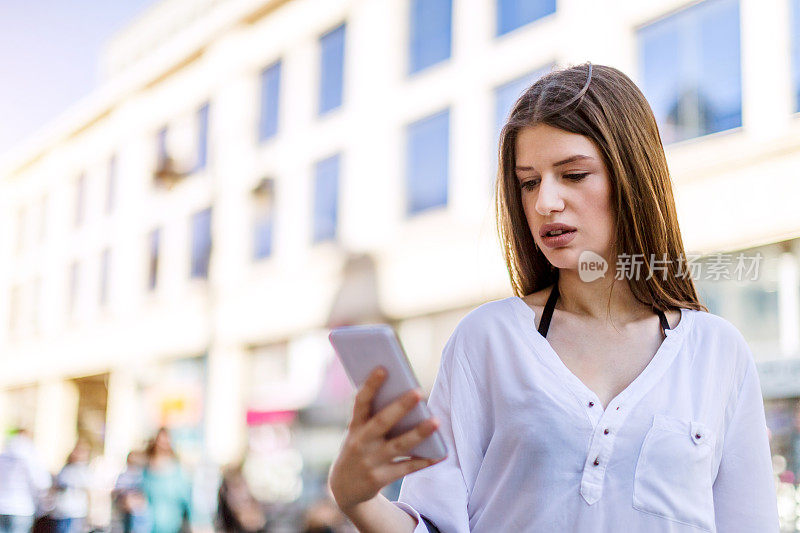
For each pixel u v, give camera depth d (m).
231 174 16.05
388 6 12.97
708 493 1.19
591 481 1.16
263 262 15.11
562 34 9.48
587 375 1.24
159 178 18.38
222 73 16.67
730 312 6.02
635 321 1.29
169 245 17.83
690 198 6.88
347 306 12.91
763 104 6.75
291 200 14.55
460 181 11.20
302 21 14.91
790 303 5.95
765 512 1.25
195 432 16.02
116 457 17.25
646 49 8.05
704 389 1.22
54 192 23.20
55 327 22.19
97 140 21.33
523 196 1.31
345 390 12.55
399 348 0.98
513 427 1.22
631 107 1.28
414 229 11.88
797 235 6.12
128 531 7.21
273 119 15.52
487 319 1.32
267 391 14.25
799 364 5.73
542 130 1.24
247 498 8.58
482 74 11.02
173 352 17.11
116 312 19.38
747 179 6.53
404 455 1.02
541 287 1.40
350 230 13.10
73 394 21.62
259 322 14.84
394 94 12.61
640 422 1.17
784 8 6.76
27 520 8.40
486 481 1.25
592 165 1.24
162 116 18.80
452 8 11.77
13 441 8.60
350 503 1.05
